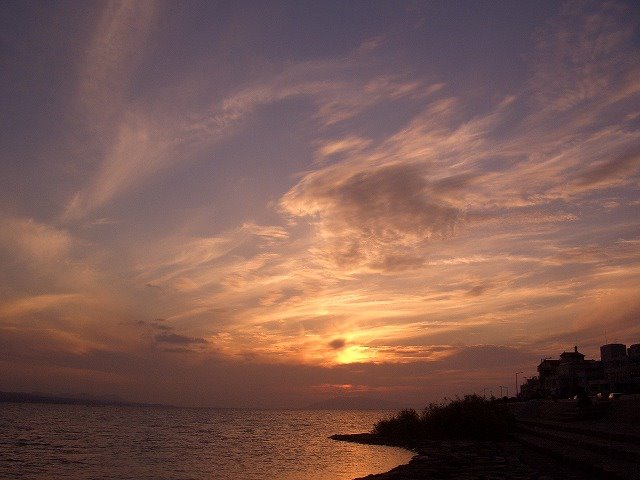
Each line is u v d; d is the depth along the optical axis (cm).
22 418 14125
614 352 12694
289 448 5881
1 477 3581
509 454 3819
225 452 5456
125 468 4075
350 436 7356
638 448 2686
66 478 3534
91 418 16362
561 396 11081
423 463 3453
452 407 6281
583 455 2806
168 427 11800
